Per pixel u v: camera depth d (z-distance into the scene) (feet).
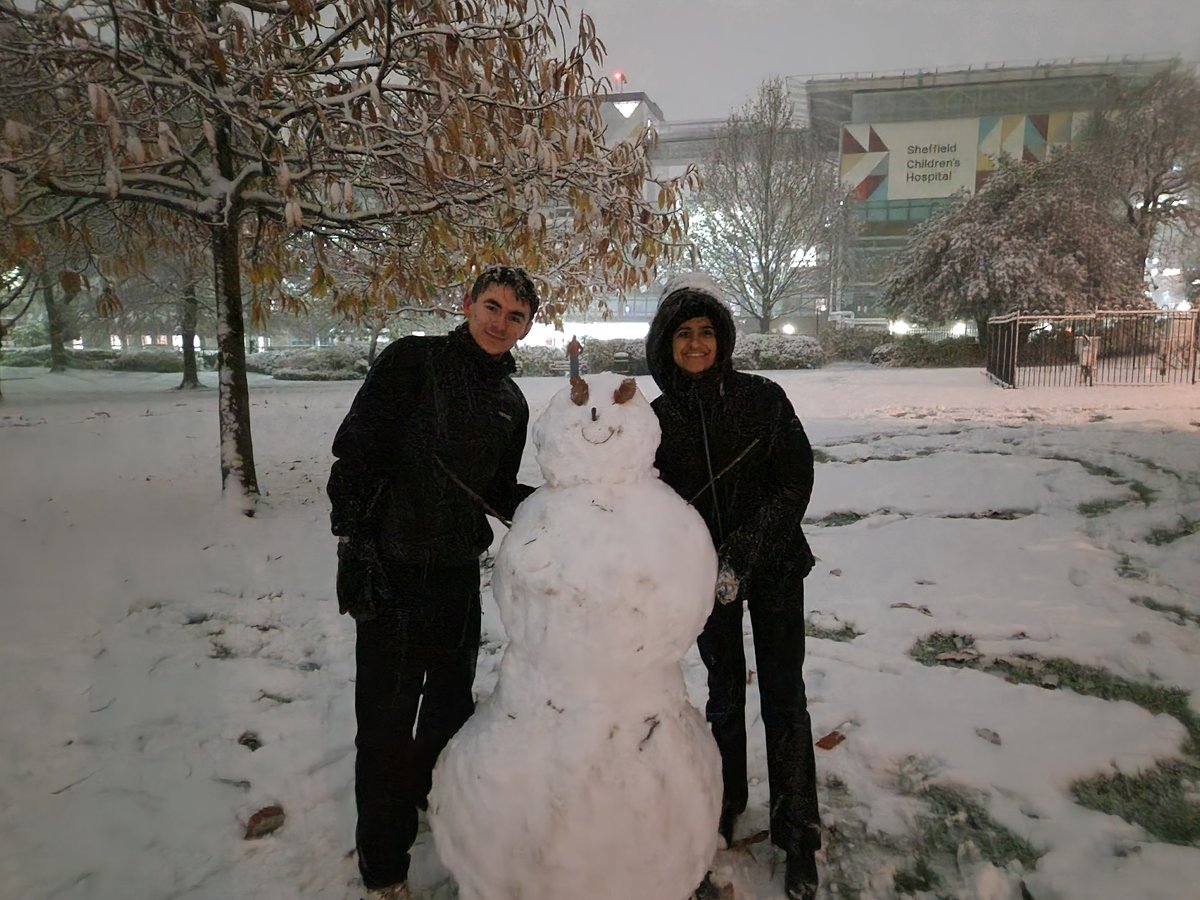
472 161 19.17
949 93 158.71
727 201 101.40
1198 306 79.36
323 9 22.09
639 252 23.75
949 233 92.12
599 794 5.74
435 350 7.79
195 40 18.26
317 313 101.86
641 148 23.24
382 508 7.64
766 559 7.70
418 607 7.59
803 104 172.14
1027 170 89.61
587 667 5.95
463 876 6.07
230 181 23.17
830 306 137.39
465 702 9.07
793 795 7.62
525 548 6.06
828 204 112.47
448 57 19.80
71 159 22.68
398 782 7.51
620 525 6.04
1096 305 84.43
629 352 97.96
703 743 6.55
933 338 103.76
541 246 24.47
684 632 6.14
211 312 83.46
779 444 7.47
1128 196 94.68
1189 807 8.96
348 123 20.34
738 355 95.91
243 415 24.49
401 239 26.14
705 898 7.60
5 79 20.34
